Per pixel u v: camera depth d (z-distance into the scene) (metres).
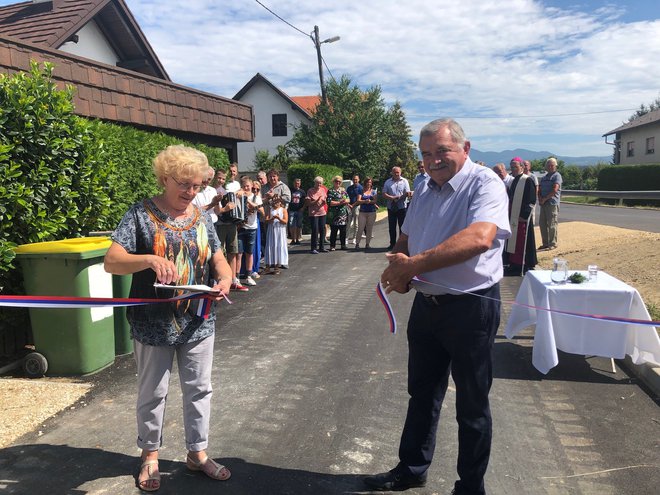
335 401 4.20
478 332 2.68
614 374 4.78
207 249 3.07
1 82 4.95
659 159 34.19
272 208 9.59
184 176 2.84
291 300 7.64
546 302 4.72
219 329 6.21
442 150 2.68
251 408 4.08
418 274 2.57
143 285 2.93
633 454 3.42
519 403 4.18
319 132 27.95
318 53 27.20
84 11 10.84
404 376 4.70
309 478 3.16
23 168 5.06
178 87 10.06
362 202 12.63
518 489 3.05
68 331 4.62
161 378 2.99
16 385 4.43
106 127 7.14
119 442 3.56
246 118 12.41
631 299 4.66
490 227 2.52
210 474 3.13
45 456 3.37
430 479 3.16
